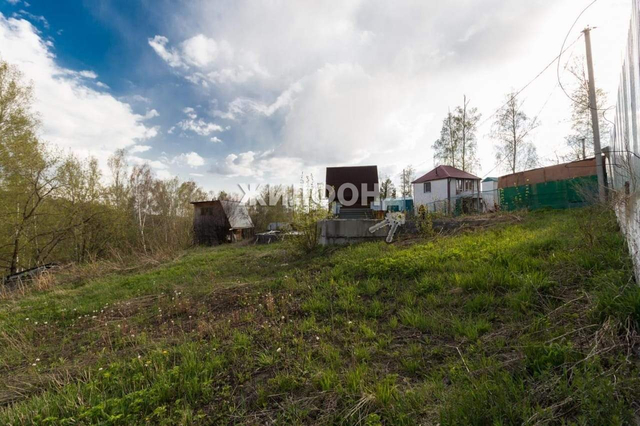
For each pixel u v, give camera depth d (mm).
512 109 22125
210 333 3564
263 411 2029
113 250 15836
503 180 17266
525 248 4516
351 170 16000
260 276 6883
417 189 25062
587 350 1944
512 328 2549
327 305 3934
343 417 1820
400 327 3061
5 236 14672
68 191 16484
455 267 4410
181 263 10719
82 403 2268
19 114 14461
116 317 5121
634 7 2814
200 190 33219
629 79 3443
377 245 7785
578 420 1419
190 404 2182
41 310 6172
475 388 1808
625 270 2848
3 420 2207
